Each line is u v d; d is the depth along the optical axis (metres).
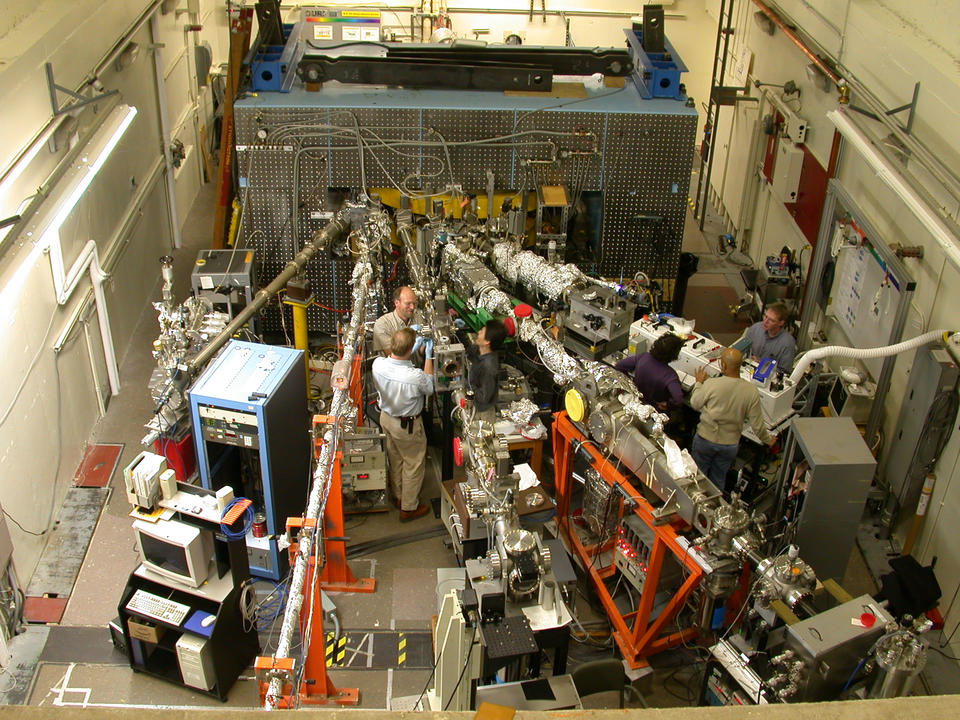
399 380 6.32
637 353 6.96
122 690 5.47
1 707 1.50
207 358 6.51
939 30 6.30
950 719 1.55
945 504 6.11
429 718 1.59
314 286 9.34
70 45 6.68
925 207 5.42
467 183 9.20
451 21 13.39
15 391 5.97
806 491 5.66
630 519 5.70
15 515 5.99
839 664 4.46
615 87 9.86
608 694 5.39
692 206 13.34
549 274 7.45
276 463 6.09
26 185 5.82
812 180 9.03
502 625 4.38
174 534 5.12
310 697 5.24
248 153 8.78
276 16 9.75
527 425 6.66
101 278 7.65
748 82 11.42
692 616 5.72
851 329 7.75
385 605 6.15
